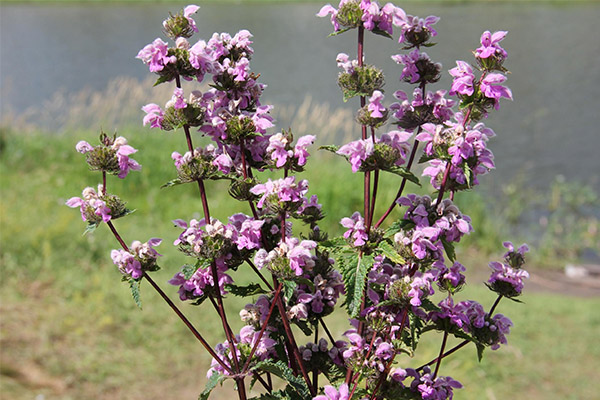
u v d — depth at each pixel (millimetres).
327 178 9648
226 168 1560
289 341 1506
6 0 53656
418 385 1532
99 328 6086
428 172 1582
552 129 16188
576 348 6012
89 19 39250
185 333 6086
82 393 5051
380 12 1560
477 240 9484
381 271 1593
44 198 9641
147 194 9922
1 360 5363
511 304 7141
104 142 1581
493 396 5039
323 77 21906
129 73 22672
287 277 1445
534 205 11172
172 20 1585
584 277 8852
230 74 1580
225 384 5402
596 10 42500
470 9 43125
